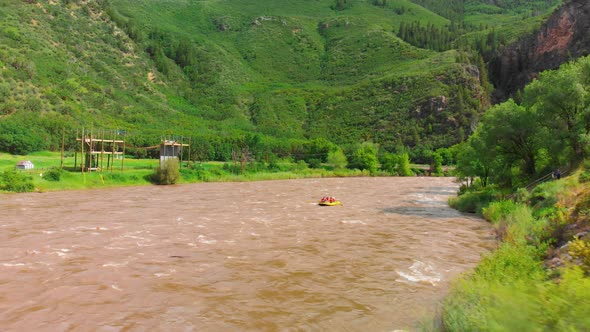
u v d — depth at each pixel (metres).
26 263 17.89
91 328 11.52
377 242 23.20
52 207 36.44
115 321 12.01
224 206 39.38
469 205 38.88
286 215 33.84
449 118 157.50
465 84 174.12
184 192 53.22
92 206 37.62
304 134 167.62
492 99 193.50
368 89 192.50
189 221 29.95
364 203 44.56
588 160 31.81
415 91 176.00
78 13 192.25
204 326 11.66
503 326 6.94
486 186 49.59
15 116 90.56
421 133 157.88
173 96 188.62
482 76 191.38
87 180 55.03
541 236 17.42
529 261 12.80
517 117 40.06
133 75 179.25
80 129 94.50
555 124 37.03
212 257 19.39
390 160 111.44
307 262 18.62
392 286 15.11
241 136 116.81
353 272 17.03
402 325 11.36
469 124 154.88
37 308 12.96
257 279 16.03
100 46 182.38
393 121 164.62
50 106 106.19
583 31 175.00
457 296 10.59
